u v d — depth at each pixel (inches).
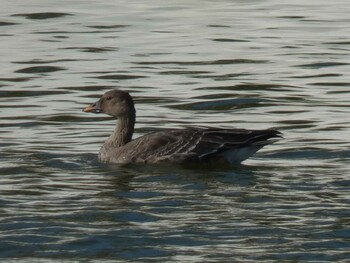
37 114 826.2
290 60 1009.5
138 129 788.0
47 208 581.0
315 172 659.4
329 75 953.5
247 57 1022.4
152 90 903.1
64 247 522.3
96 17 1208.2
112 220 560.4
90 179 647.1
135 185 631.8
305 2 1311.5
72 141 750.5
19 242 527.2
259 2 1314.0
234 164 680.4
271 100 868.6
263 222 554.9
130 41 1090.7
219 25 1174.3
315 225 550.9
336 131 772.0
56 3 1283.2
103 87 912.9
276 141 687.1
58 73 959.6
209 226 550.3
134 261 506.0
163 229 546.0
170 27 1162.0
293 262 503.2
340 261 503.8
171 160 682.2
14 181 639.8
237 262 502.3
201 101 866.1
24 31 1132.5
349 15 1229.1
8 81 928.9
